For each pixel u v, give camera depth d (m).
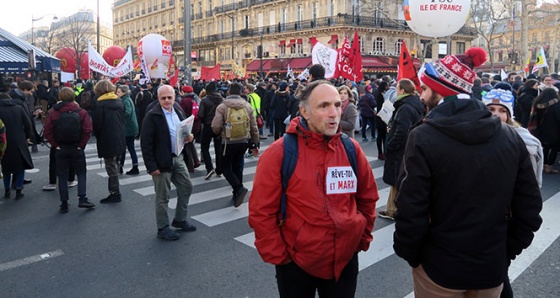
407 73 8.79
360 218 2.63
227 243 5.29
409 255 2.42
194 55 59.16
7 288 4.17
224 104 6.77
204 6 57.59
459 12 8.17
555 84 11.98
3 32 16.14
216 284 4.22
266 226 2.57
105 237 5.50
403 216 2.33
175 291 4.09
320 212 2.51
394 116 5.92
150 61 18.55
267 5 46.47
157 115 5.32
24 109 8.15
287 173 2.55
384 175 6.03
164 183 5.38
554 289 4.07
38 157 11.21
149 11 71.12
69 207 6.82
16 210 6.66
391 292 4.02
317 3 41.16
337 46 38.84
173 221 5.77
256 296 3.98
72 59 28.05
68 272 4.50
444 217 2.31
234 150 6.76
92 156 11.47
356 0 39.19
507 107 3.82
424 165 2.29
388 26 40.56
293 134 2.64
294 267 2.61
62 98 6.52
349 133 6.95
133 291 4.10
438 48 43.84
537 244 5.16
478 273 2.27
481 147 2.24
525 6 27.22
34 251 5.05
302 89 2.61
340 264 2.56
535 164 3.57
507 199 2.30
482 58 2.69
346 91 6.98
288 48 44.50
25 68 14.23
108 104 6.96
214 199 7.27
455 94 2.55
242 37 49.75
